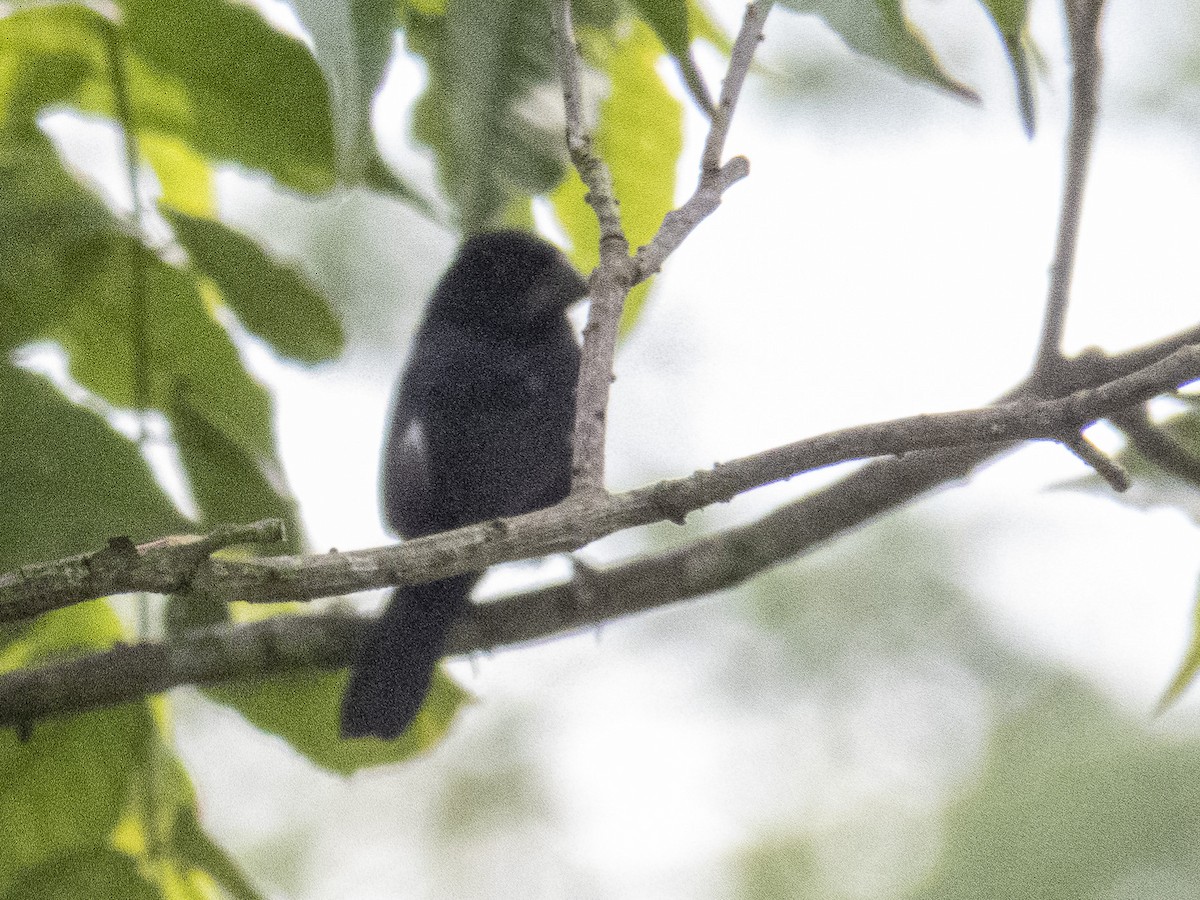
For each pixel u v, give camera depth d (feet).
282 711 24.40
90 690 21.67
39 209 21.27
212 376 22.76
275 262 22.59
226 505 22.27
